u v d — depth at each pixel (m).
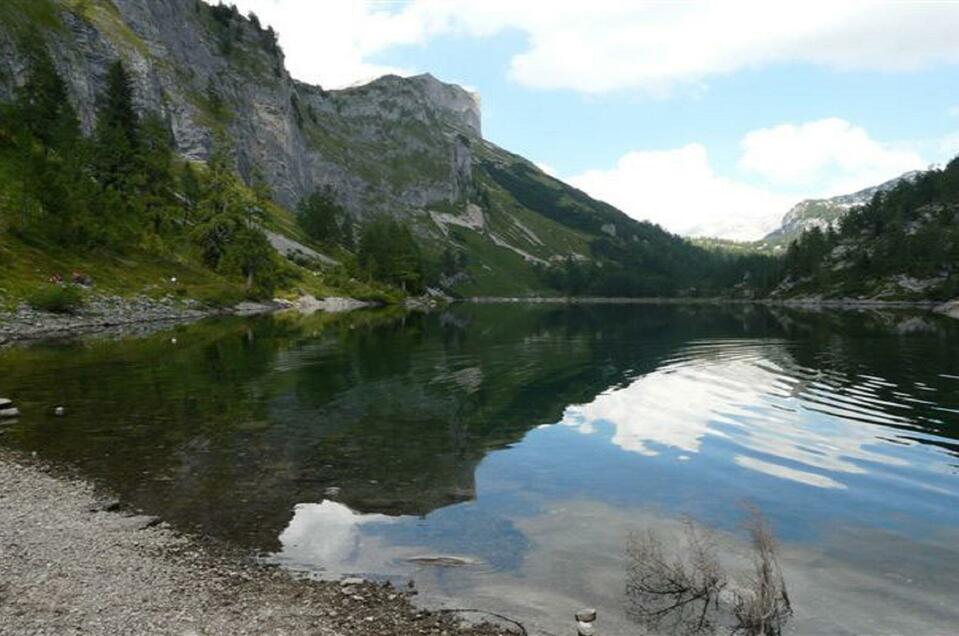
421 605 12.88
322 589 13.56
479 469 22.47
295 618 12.23
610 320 117.44
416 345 65.31
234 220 137.38
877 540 15.84
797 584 13.52
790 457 23.48
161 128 167.75
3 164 106.31
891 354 53.69
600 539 16.20
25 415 30.02
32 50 135.88
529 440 26.58
